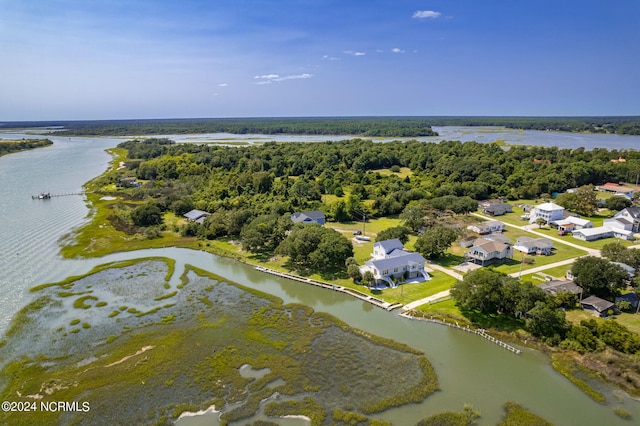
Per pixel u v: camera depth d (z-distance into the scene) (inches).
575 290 2321.6
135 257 3307.1
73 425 1466.5
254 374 1752.0
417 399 1576.0
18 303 2428.6
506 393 1609.3
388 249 2979.8
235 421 1473.9
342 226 4232.3
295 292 2650.1
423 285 2635.3
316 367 1796.3
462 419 1461.6
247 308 2394.2
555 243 3499.0
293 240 3058.6
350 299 2534.5
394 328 2149.4
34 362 1846.7
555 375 1718.8
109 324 2193.7
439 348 1948.8
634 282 2359.7
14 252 3326.8
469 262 3031.5
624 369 1686.8
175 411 1525.6
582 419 1461.6
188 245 3622.0
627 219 3772.1
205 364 1827.0
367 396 1598.2
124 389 1657.2
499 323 2102.6
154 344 1991.9
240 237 3705.7
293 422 1465.3
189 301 2490.2
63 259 3206.2
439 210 4414.4
